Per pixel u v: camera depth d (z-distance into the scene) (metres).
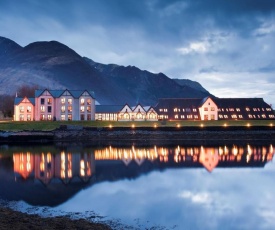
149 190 43.78
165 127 121.88
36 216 31.89
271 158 73.94
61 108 143.25
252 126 124.50
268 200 39.06
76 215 33.22
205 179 51.00
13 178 51.50
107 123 133.38
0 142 108.00
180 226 30.66
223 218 32.84
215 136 121.94
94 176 53.28
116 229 29.42
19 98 146.25
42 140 112.50
